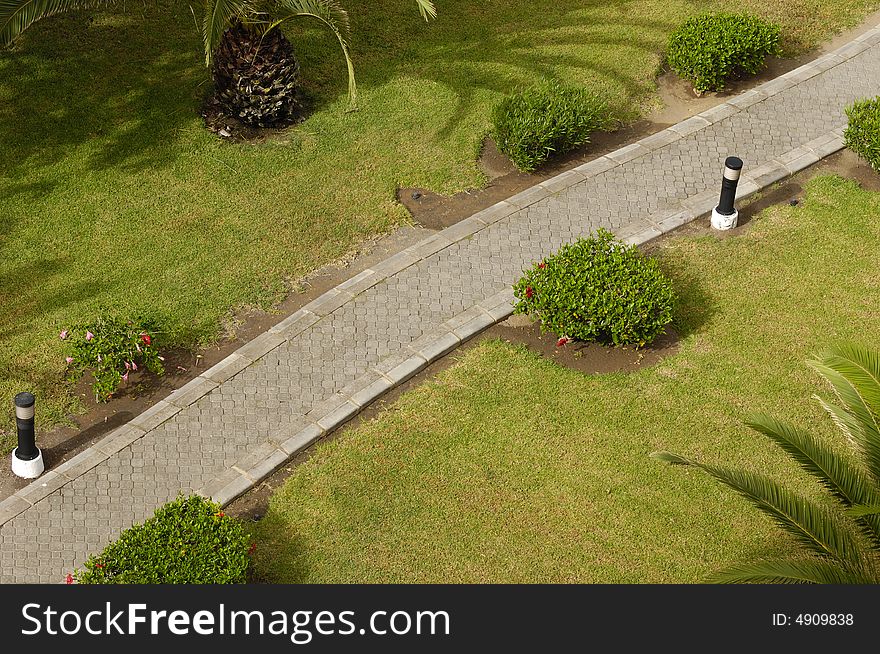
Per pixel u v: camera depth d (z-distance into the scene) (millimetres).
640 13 19500
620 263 13328
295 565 11148
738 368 13156
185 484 11938
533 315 13820
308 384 12969
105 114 16938
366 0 19562
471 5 19688
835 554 9203
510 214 15336
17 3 14133
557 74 18062
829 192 15719
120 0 18922
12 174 15891
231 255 14797
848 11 19547
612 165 16188
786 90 17656
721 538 11359
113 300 14078
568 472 11992
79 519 11633
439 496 11758
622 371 13164
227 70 16297
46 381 13094
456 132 16938
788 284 14250
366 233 15203
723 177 14766
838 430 12391
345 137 16797
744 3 19750
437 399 12844
